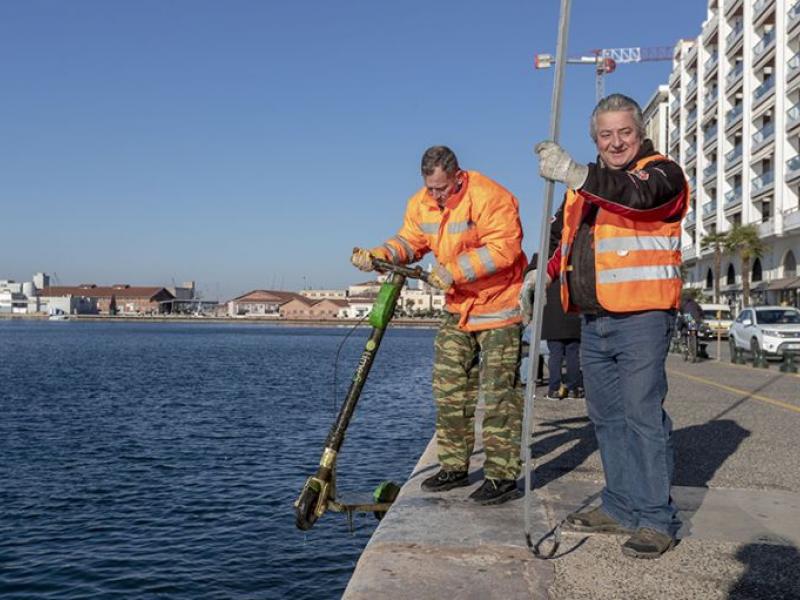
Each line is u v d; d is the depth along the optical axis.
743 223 53.78
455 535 3.78
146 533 9.42
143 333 125.12
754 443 6.99
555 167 3.29
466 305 4.52
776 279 49.72
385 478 12.17
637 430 3.69
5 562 8.31
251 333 139.50
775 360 22.16
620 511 3.90
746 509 4.49
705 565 3.45
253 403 23.84
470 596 3.03
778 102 47.25
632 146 3.73
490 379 4.49
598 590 3.13
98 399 24.80
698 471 5.67
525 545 3.65
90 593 7.46
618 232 3.67
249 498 11.18
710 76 62.78
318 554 8.66
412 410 21.36
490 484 4.45
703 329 23.59
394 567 3.33
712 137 62.44
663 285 3.65
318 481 4.11
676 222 3.69
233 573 8.03
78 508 10.56
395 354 59.72
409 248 4.82
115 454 14.62
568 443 6.82
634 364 3.69
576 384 10.59
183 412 21.45
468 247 4.46
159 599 7.32
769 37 49.84
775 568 3.42
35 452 14.77
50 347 67.38
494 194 4.41
